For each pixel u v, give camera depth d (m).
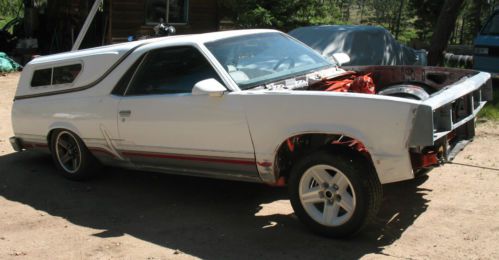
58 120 6.07
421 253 4.07
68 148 6.25
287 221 4.80
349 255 4.07
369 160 4.25
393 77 5.94
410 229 4.51
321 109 4.21
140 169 5.65
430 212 4.86
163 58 5.27
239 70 4.93
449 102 4.18
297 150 4.69
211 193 5.69
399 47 10.48
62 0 17.95
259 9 14.56
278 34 5.80
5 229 4.89
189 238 4.54
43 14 19.58
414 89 5.29
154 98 5.16
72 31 17.23
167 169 5.38
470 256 3.99
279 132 4.41
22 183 6.27
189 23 16.59
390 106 3.95
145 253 4.27
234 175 4.88
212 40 5.14
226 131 4.70
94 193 5.84
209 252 4.25
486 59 11.76
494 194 5.25
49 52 18.56
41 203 5.59
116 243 4.49
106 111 5.56
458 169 6.09
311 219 4.42
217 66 4.85
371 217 4.20
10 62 15.85
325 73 5.41
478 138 7.40
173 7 16.28
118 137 5.53
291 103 4.33
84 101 5.77
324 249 4.20
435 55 12.66
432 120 3.85
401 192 5.40
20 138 6.67
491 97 5.42
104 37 15.90
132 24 15.47
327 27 10.38
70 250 4.39
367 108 4.03
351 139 4.44
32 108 6.34
